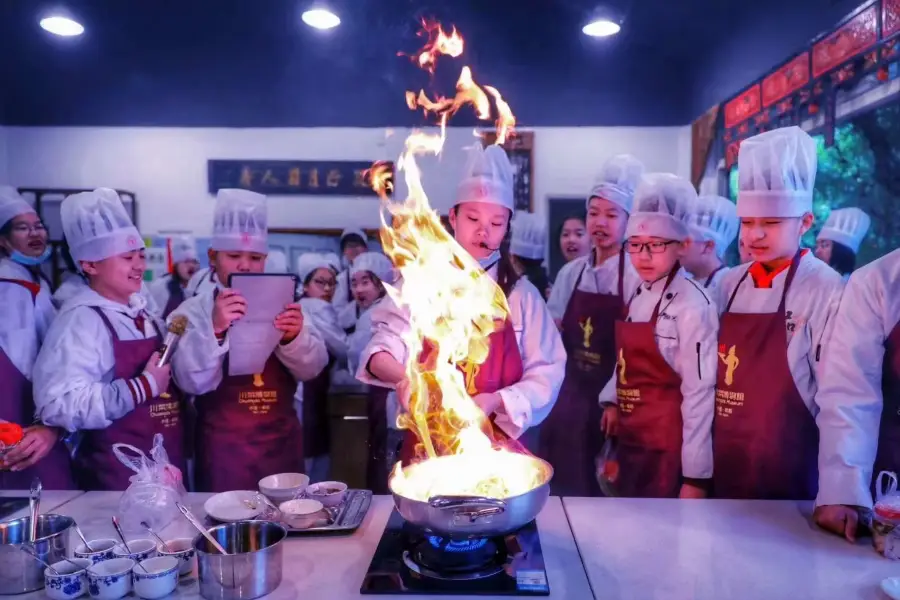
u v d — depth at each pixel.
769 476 1.94
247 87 3.33
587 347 2.84
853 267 2.29
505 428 1.92
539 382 2.01
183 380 2.25
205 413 2.41
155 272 3.74
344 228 3.78
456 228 2.14
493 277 2.13
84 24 2.77
